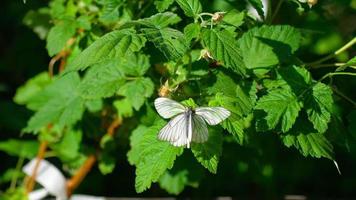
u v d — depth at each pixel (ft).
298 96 1.72
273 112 1.68
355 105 1.87
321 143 1.72
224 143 2.47
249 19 1.97
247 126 1.98
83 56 1.58
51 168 2.70
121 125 2.48
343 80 2.24
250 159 2.53
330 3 2.28
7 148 2.75
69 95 2.36
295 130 1.73
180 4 1.70
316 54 2.60
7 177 2.90
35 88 2.78
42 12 2.64
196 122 1.50
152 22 1.68
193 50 1.86
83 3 2.24
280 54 1.85
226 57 1.58
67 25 2.11
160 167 1.61
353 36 2.37
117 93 2.06
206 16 1.79
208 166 1.59
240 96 1.72
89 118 2.54
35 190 2.86
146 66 2.01
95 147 2.64
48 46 2.09
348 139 1.97
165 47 1.57
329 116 1.70
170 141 1.49
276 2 2.36
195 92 1.81
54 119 2.35
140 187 1.61
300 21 2.48
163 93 1.78
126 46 1.57
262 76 1.83
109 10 2.00
